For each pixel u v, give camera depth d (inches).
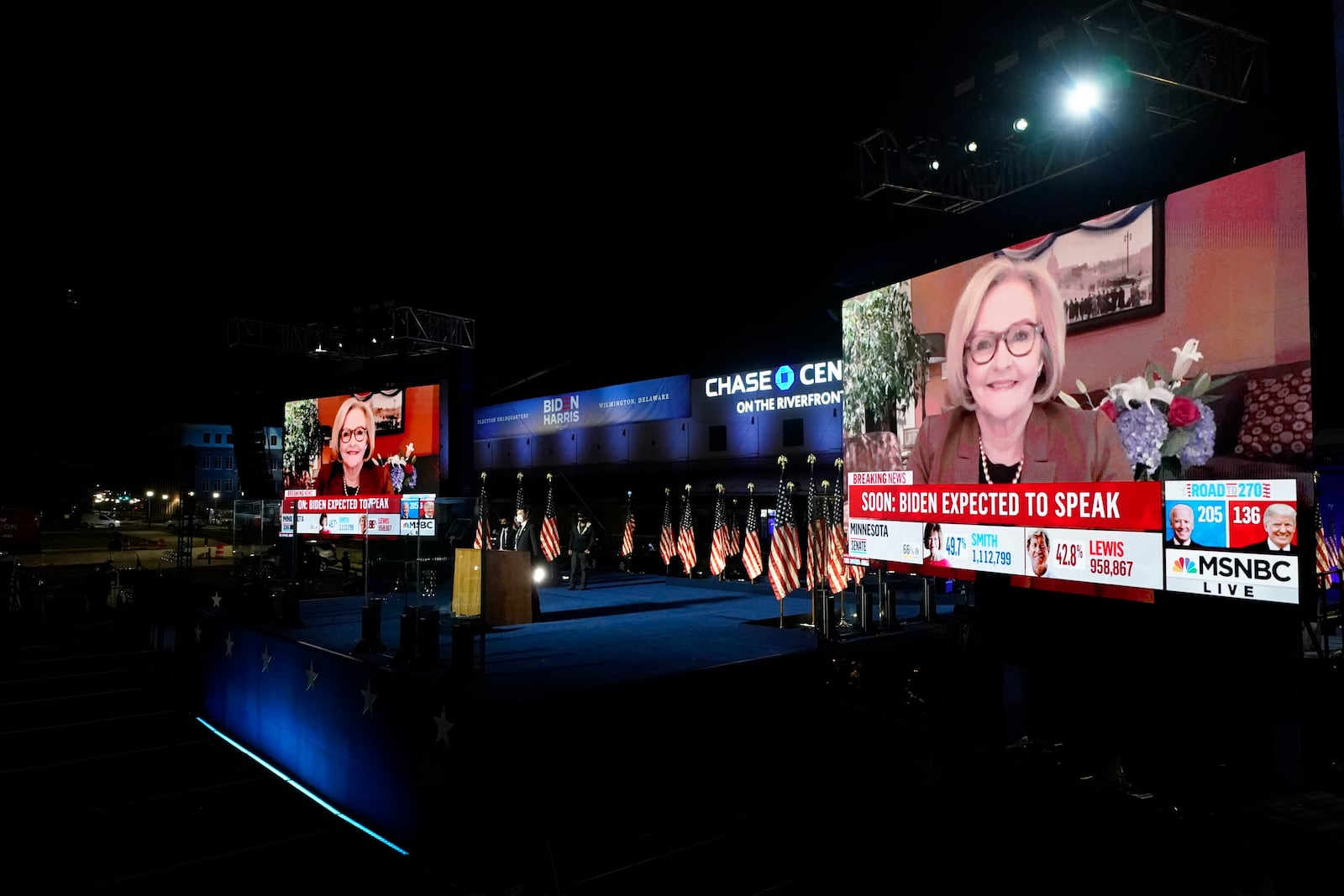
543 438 1594.5
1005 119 461.7
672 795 358.0
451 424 833.5
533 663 394.0
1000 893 274.2
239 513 943.7
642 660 398.0
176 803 419.8
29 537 1114.1
